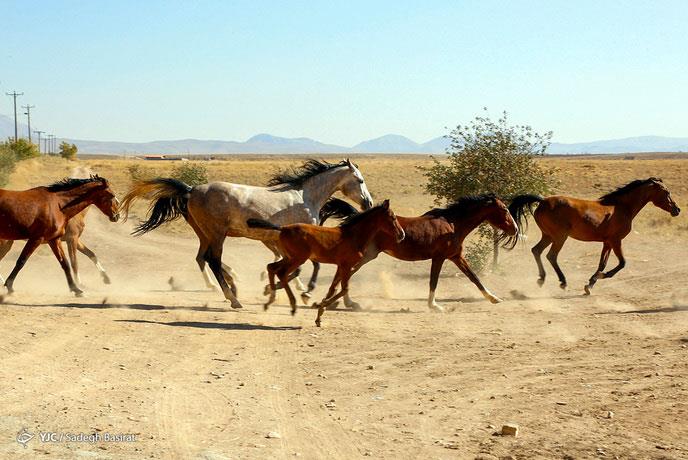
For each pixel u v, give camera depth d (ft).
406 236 51.67
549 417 27.55
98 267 63.98
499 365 35.53
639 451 23.86
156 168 211.41
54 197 51.34
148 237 108.27
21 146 245.04
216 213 52.01
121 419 26.27
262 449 23.62
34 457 22.22
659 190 60.29
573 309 52.47
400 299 58.49
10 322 42.63
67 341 38.83
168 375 32.99
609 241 60.75
